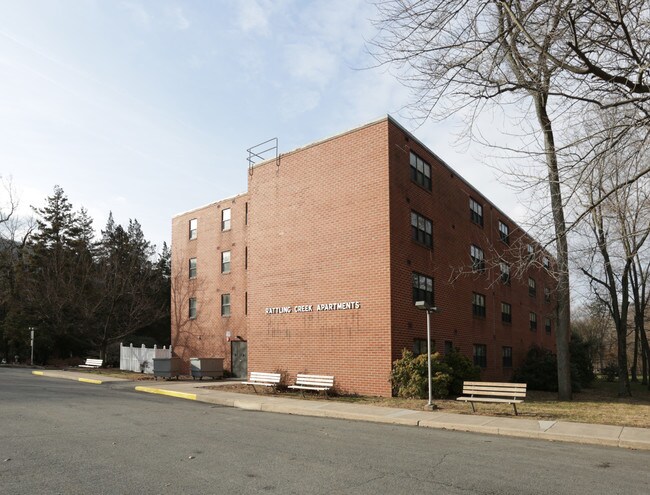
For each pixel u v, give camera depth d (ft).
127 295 143.64
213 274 106.63
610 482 22.75
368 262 62.59
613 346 203.00
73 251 169.17
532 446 31.63
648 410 47.75
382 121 64.13
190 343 109.70
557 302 65.82
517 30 29.27
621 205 43.19
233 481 22.07
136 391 68.23
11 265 159.94
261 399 55.77
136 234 233.76
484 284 93.40
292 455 27.55
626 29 26.18
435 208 75.10
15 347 151.12
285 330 69.67
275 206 73.97
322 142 69.56
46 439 31.35
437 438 34.09
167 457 26.71
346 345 63.10
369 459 26.76
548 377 92.89
